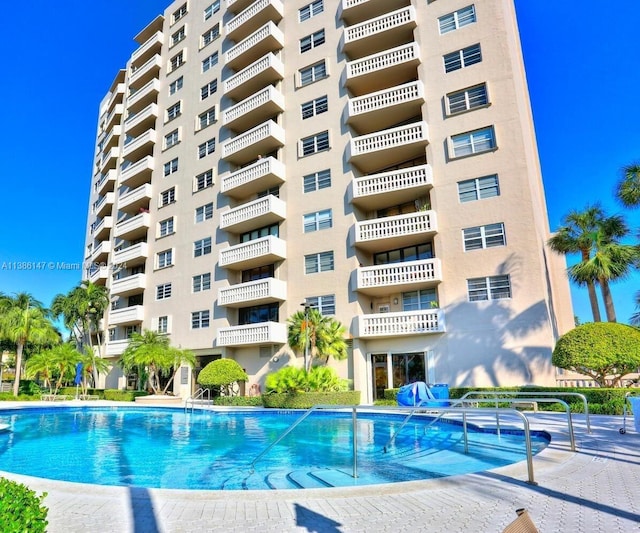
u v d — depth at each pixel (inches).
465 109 885.2
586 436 394.3
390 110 949.8
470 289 814.5
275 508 197.3
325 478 314.8
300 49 1132.5
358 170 997.8
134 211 1537.9
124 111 1717.5
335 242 957.2
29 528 112.7
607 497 209.3
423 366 834.8
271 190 1114.7
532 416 577.3
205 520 182.9
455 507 196.2
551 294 872.3
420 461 361.1
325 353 852.6
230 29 1264.8
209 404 945.5
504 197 816.3
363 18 1075.9
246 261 1057.5
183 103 1402.6
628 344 615.2
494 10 899.4
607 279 840.3
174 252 1279.5
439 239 850.8
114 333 1475.1
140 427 647.8
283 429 601.3
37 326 1441.9
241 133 1225.4
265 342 965.2
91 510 196.5
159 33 1550.2
